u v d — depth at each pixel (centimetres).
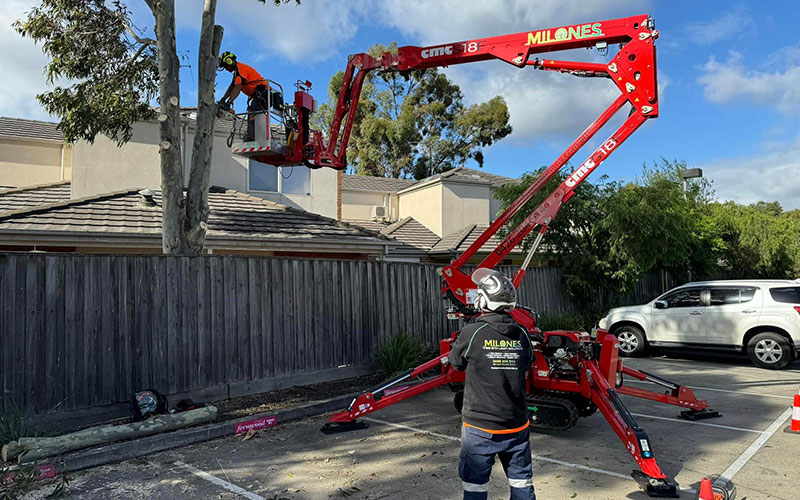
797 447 590
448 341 729
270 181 1666
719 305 1147
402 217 2705
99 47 926
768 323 1083
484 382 338
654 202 1368
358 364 971
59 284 634
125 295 688
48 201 1363
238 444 616
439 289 1157
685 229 1438
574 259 1447
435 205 2420
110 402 668
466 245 2112
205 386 763
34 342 612
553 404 623
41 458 526
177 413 648
